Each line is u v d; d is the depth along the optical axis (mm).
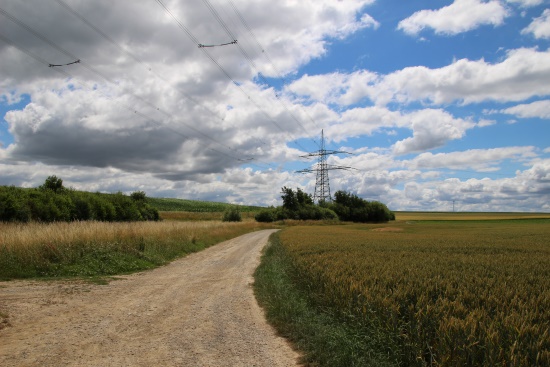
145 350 6934
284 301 10453
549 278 12430
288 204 101625
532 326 6543
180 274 16797
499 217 143000
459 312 7535
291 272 15773
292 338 7918
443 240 34156
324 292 10664
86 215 46469
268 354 6980
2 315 8805
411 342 6480
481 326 6395
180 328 8461
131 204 61250
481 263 16672
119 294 12023
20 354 6480
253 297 12188
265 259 22344
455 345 5840
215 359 6609
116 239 20469
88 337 7559
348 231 56250
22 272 14289
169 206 142000
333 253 20531
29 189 40094
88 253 17516
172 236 27688
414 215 174125
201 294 12461
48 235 17172
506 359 5500
